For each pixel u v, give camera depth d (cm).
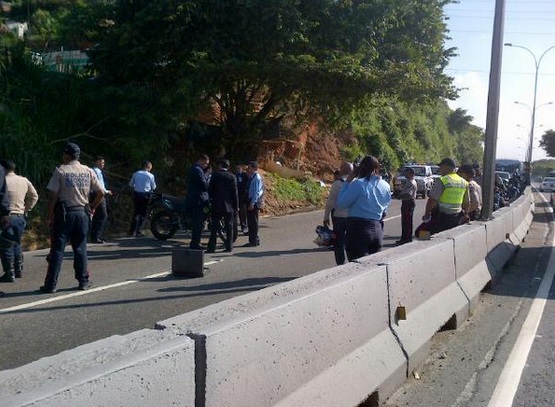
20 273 1001
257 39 1830
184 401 314
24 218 984
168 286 966
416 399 541
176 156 2141
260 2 1786
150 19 1783
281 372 398
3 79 1673
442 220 1050
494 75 1261
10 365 585
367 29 1941
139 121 1750
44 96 1769
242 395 358
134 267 1130
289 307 413
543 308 912
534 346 713
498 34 1270
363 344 521
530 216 2361
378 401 512
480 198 1303
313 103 1992
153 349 305
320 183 2936
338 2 1908
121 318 766
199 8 1797
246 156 2259
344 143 3925
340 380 461
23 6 3597
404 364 568
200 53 1734
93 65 1909
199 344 328
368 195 808
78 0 2116
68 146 893
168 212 1477
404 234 1538
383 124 4691
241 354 359
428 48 2172
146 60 1864
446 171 1060
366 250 814
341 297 487
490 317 853
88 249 1321
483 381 592
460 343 721
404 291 623
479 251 1000
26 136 1547
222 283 1002
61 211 884
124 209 1703
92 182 915
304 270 1143
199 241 1300
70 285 951
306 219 2155
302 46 1862
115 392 272
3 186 904
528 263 1362
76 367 277
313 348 439
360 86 1825
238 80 1923
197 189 1289
